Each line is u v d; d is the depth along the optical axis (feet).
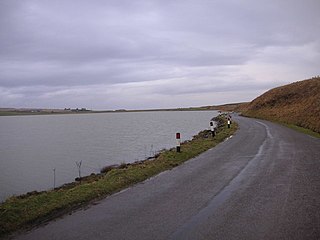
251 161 45.80
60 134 183.62
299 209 23.52
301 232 19.11
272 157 48.29
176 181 35.35
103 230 20.86
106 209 25.73
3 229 21.98
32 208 26.55
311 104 146.00
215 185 32.45
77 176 63.52
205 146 65.87
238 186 31.60
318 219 21.26
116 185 34.06
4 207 26.48
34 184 58.34
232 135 88.89
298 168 39.11
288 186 30.60
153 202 27.17
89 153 97.81
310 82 236.63
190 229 20.40
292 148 57.11
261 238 18.47
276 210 23.53
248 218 22.07
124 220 22.70
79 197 29.45
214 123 192.34
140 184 34.86
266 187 30.63
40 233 21.03
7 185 57.82
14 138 163.94
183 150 60.08
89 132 189.78
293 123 126.11
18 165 80.28
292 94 230.48
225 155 53.16
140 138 134.62
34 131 217.77
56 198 29.66
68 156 93.76
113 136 152.56
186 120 270.46
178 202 26.81
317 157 46.50
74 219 23.54
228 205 25.39
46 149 112.78
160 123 247.50
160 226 21.15
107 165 71.77
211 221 21.77
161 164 46.37
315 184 30.89
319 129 91.66
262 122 146.00
